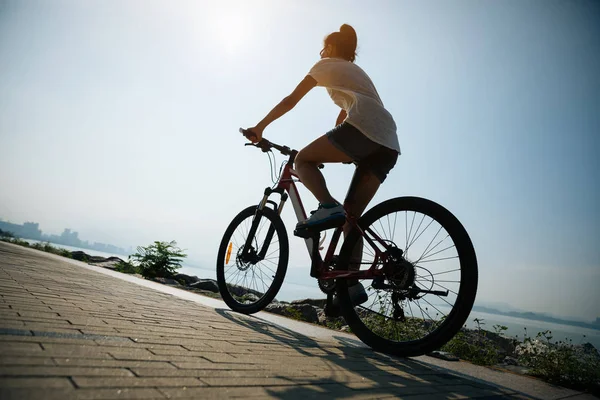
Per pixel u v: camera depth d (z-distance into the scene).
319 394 1.00
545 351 2.25
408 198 2.11
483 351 2.75
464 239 1.88
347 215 2.23
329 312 2.44
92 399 0.70
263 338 1.74
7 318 1.18
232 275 2.98
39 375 0.77
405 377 1.45
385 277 2.05
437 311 1.92
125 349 1.08
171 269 7.10
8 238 10.81
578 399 1.66
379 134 2.15
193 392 0.84
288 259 2.68
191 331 1.56
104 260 8.64
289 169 2.83
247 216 3.07
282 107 2.39
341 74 2.29
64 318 1.33
